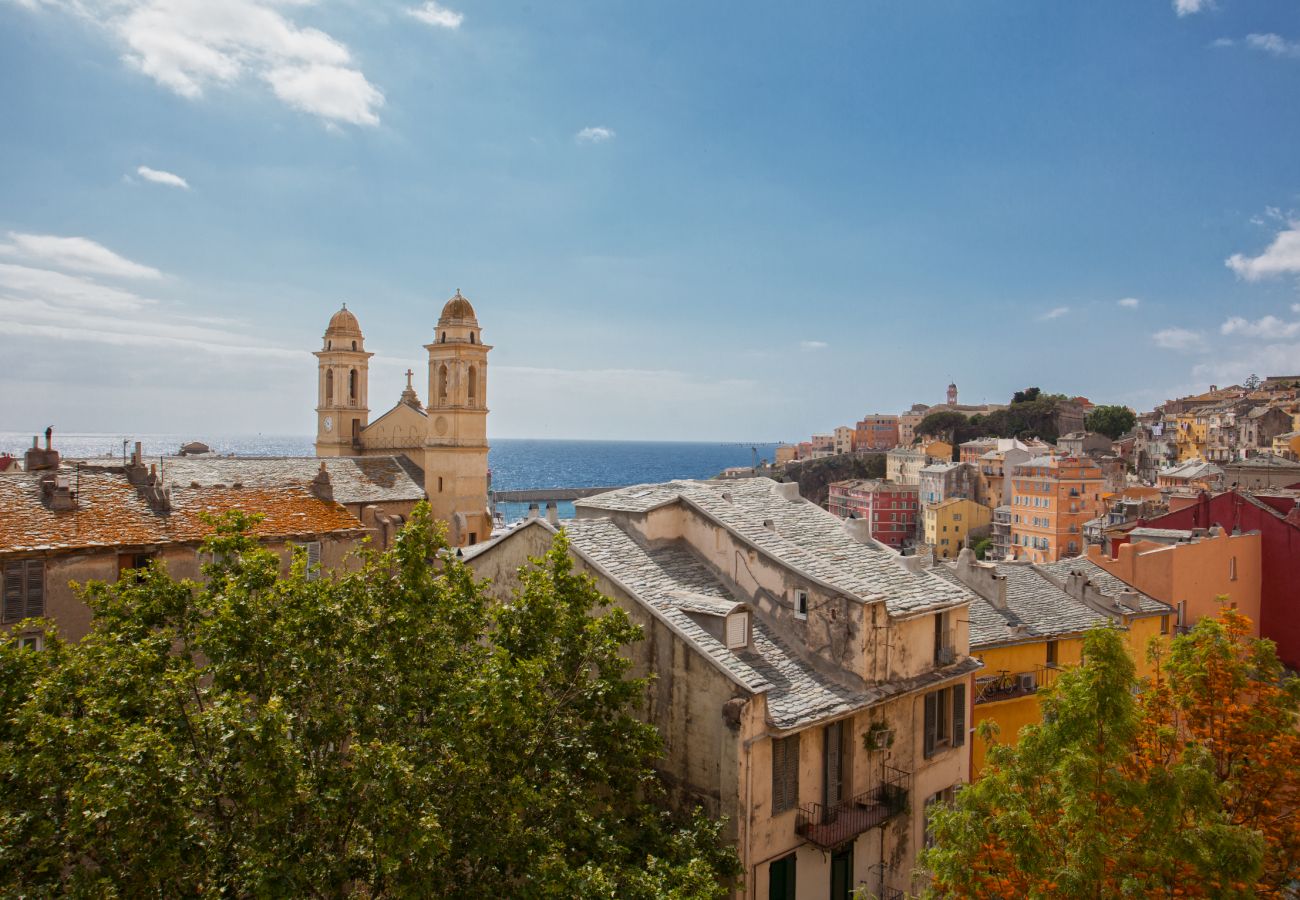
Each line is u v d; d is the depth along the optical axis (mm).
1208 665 17562
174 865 13461
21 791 13797
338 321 79125
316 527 36094
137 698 15102
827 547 26797
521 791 15453
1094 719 14453
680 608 22750
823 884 22156
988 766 16328
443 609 17750
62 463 41219
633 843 18531
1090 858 13070
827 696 21922
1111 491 148500
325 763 14914
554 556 19562
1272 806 16406
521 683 15797
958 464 194125
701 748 20609
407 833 13375
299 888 13219
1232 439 170625
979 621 35094
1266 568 48188
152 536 31250
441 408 66875
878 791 23266
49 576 28609
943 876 14906
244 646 15766
